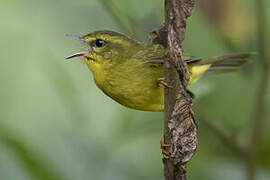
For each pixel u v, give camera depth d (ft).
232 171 35.45
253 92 36.09
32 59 48.65
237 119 35.73
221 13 38.22
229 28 38.37
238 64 37.83
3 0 49.11
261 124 35.24
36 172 31.58
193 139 24.56
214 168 35.78
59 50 46.32
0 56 48.73
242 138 35.81
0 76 47.75
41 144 33.24
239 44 38.73
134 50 36.55
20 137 31.81
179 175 25.08
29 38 48.73
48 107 44.52
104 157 33.53
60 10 47.26
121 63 36.60
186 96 24.39
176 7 23.15
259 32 35.91
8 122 42.19
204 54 37.14
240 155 37.11
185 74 24.21
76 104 35.42
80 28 46.06
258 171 36.86
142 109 36.42
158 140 37.40
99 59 37.52
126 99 36.58
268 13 36.32
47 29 47.67
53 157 32.55
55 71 35.96
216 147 37.93
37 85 47.06
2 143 31.96
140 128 35.47
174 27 23.43
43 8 48.08
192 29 36.73
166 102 24.67
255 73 37.45
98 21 45.19
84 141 33.88
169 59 24.11
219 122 36.17
